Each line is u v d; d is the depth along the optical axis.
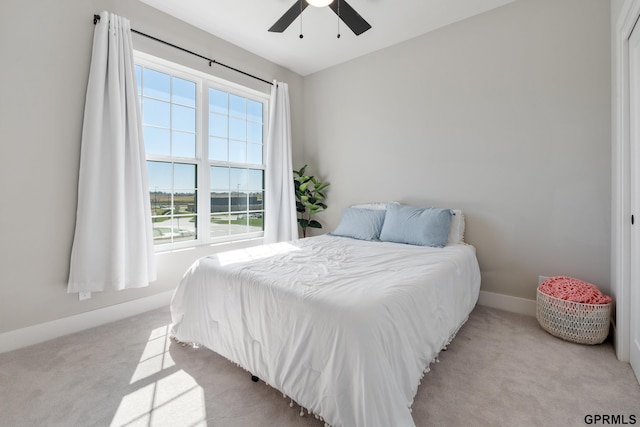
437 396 1.43
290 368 1.28
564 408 1.35
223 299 1.65
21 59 1.88
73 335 2.07
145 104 2.59
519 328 2.17
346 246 2.46
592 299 1.90
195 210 2.99
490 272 2.61
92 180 2.09
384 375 1.06
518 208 2.46
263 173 3.68
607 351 1.83
